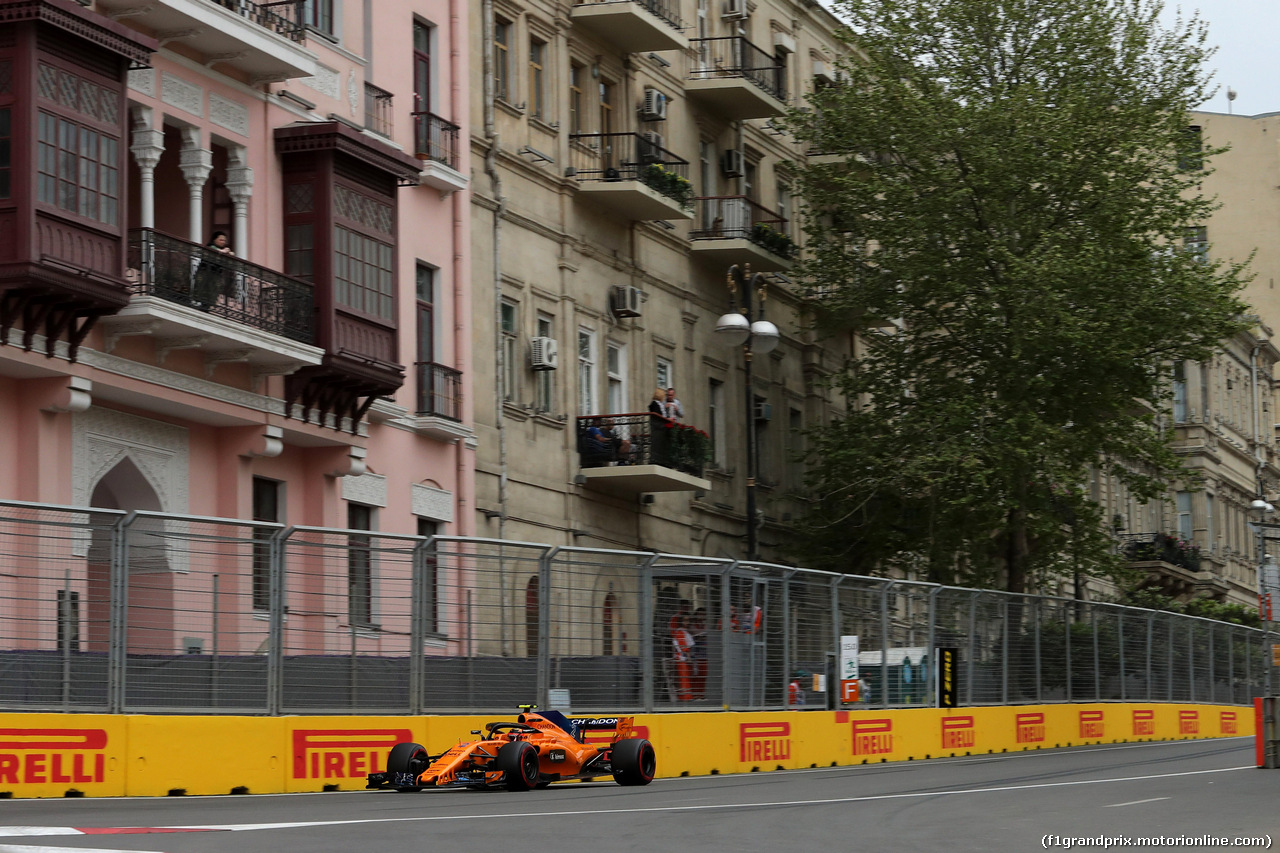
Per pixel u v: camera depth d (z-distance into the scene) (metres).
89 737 30.38
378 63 53.06
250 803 29.27
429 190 54.59
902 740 49.53
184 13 43.09
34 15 37.91
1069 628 59.56
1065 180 67.50
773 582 45.12
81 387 40.03
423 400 53.50
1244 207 142.38
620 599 40.28
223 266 43.69
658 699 40.78
